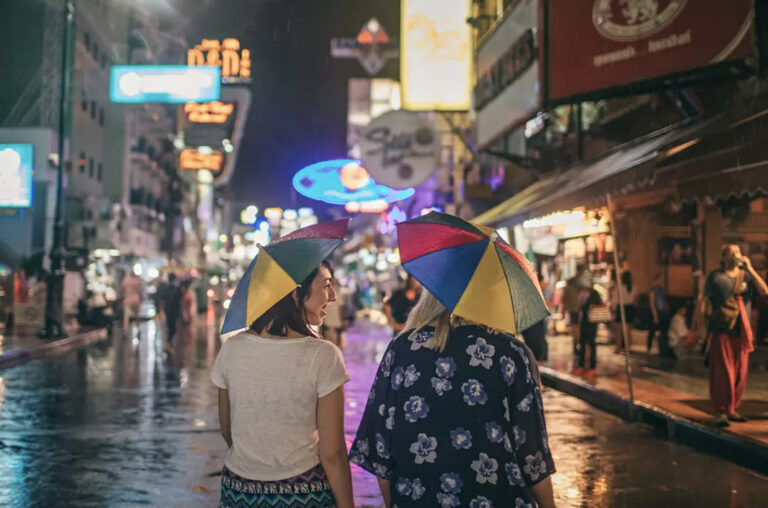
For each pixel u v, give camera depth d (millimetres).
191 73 31750
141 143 56594
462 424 2781
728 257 9203
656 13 13719
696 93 13867
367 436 2953
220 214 122125
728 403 8984
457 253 2924
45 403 12008
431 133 20797
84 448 8664
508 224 14305
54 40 38094
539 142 21172
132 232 55031
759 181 7961
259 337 3109
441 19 24328
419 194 34750
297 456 3018
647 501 6598
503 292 2861
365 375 15688
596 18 14461
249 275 3152
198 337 28594
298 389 3018
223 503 3105
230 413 3176
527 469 2777
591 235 17641
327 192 29281
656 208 16453
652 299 16078
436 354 2865
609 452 8531
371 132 20938
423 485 2777
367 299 55094
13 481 7223
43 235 37531
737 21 12703
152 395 12992
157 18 49625
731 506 6453
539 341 15414
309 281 3182
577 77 14875
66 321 33812
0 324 27766
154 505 6492
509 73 20906
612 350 17938
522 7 19938
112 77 30672
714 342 9125
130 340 27016
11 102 38594
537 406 2814
